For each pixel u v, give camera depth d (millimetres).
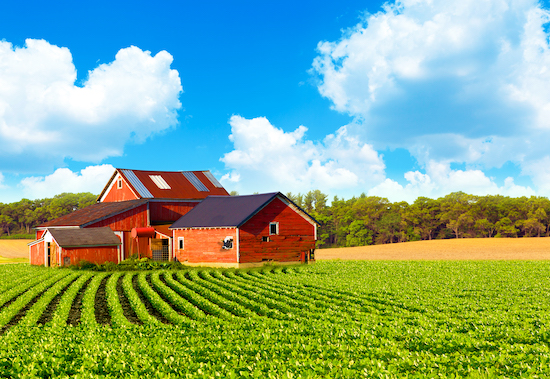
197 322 16625
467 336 13297
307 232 44375
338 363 10516
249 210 41719
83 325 16469
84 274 35188
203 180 62312
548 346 12328
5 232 165875
